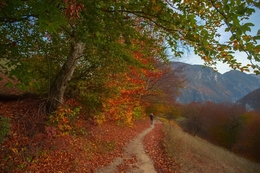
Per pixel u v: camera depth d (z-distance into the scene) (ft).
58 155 21.01
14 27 19.79
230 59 9.54
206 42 9.06
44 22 6.48
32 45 22.21
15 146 18.80
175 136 46.37
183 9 9.96
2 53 14.32
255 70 8.10
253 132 112.37
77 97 33.01
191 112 147.43
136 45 19.30
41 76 29.14
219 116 137.90
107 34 14.20
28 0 8.64
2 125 18.25
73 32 18.39
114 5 10.98
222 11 7.56
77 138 26.81
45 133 22.93
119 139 35.99
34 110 25.59
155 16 10.95
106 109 38.65
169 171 25.07
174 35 11.85
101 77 31.96
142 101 65.92
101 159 24.62
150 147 36.58
